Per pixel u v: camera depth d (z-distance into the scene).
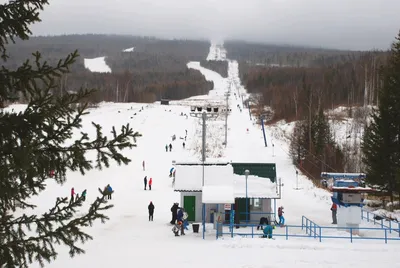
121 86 167.38
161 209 31.86
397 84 32.66
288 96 115.25
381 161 32.84
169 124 87.69
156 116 96.81
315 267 17.55
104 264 17.61
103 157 7.30
